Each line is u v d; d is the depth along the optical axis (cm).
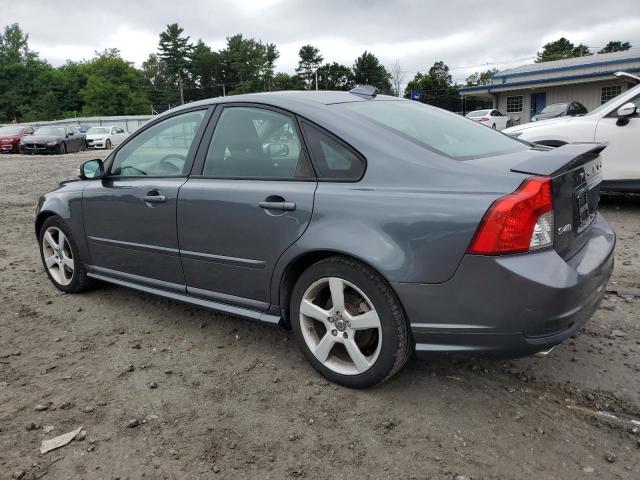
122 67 8556
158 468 237
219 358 337
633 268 484
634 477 227
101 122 5222
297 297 303
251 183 318
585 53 7544
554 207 247
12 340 369
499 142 330
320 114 303
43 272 529
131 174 395
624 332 358
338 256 283
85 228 423
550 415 270
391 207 263
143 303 435
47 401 290
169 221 354
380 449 247
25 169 1672
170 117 378
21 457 245
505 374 309
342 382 295
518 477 228
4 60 8369
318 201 285
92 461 242
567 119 741
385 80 9556
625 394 287
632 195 845
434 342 262
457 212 246
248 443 253
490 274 241
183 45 10200
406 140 283
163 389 301
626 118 678
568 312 246
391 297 267
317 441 254
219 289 341
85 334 377
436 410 275
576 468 233
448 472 231
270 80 10119
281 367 324
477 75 7881
